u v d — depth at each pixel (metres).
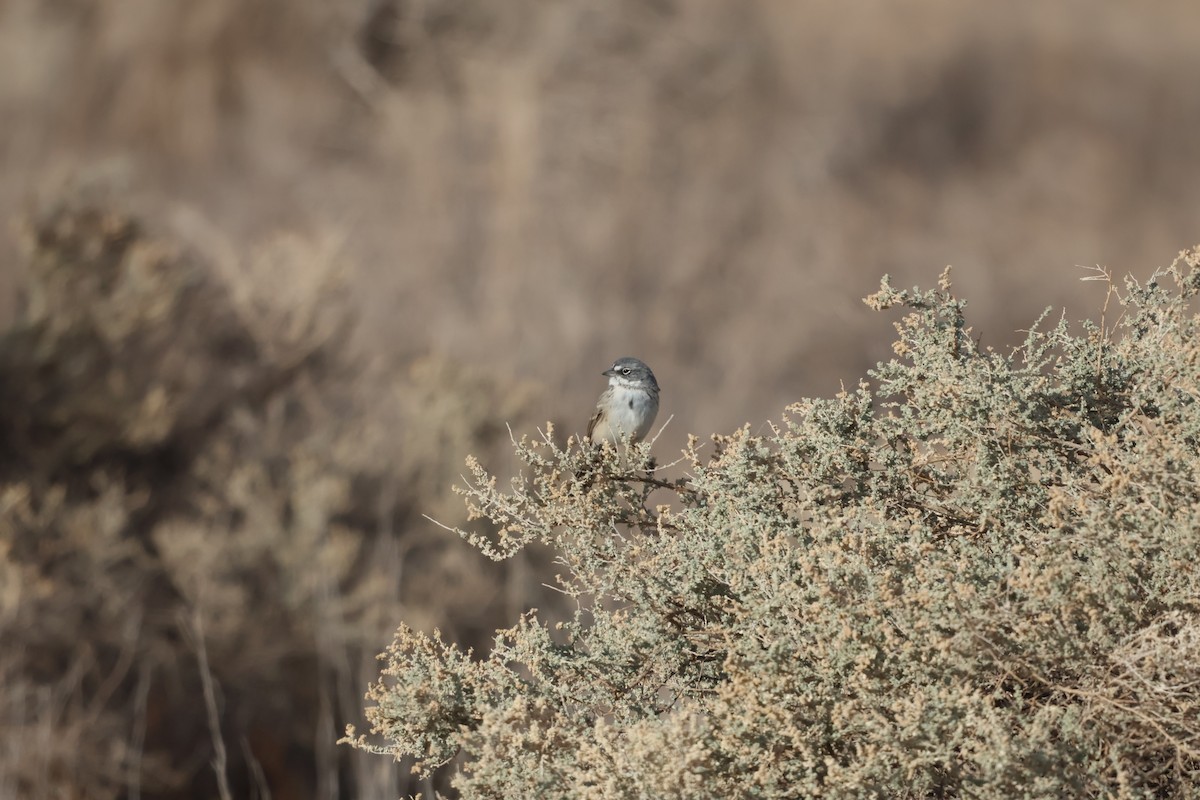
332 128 23.27
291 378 13.12
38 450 11.56
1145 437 4.14
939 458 4.57
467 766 4.16
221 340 13.12
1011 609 3.88
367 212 20.20
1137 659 3.83
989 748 3.54
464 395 12.99
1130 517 3.87
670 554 4.61
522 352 16.50
